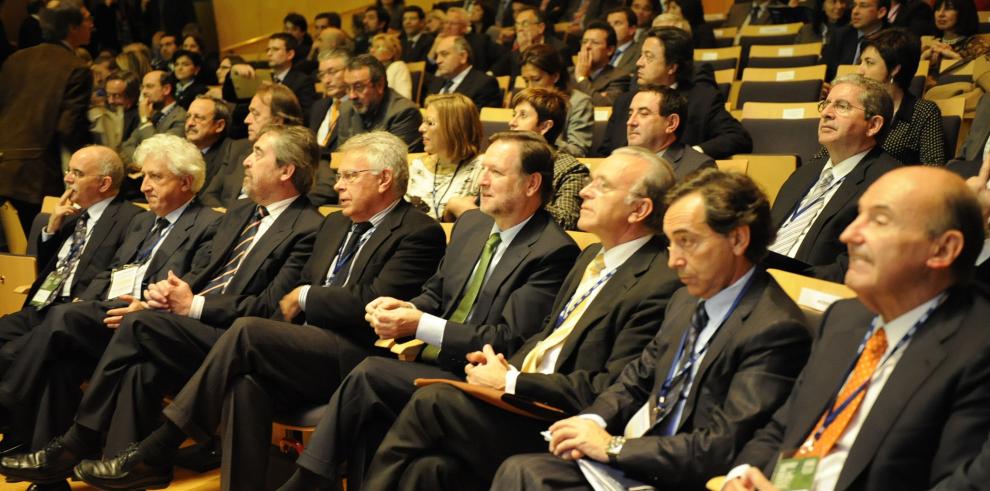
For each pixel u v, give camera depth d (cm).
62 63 681
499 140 353
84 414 373
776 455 222
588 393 286
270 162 427
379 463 297
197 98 630
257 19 1334
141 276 455
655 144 446
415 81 823
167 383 380
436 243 388
